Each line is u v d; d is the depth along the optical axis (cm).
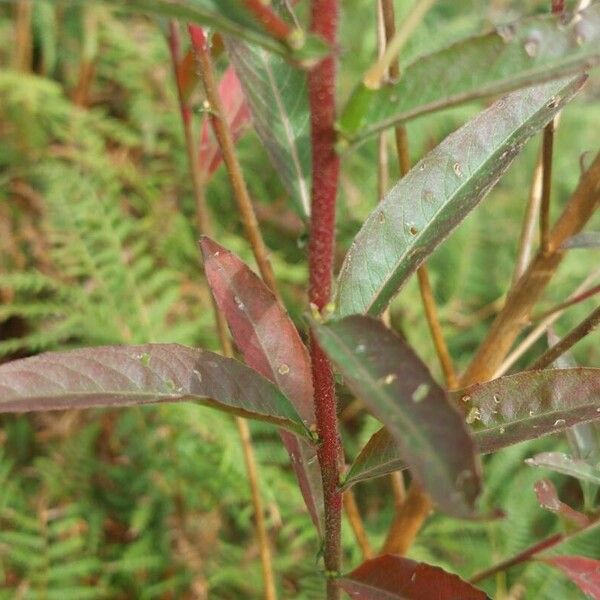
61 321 65
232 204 73
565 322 64
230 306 26
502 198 73
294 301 67
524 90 25
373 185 70
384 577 25
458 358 66
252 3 17
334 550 25
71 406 22
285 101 26
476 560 53
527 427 25
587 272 67
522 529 54
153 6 17
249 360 26
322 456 24
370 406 18
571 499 58
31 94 69
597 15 19
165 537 55
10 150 71
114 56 76
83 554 54
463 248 70
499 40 19
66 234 66
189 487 56
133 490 56
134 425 58
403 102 19
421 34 73
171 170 75
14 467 59
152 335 62
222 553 55
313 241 20
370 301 24
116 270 63
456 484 17
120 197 72
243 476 55
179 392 23
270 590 39
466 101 19
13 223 68
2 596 52
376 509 59
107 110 80
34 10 75
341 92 71
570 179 72
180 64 35
